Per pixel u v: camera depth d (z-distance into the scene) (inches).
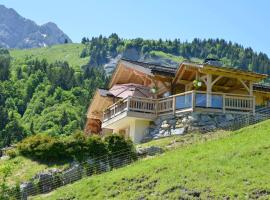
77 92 5600.4
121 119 1590.8
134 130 1546.5
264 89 1866.4
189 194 852.0
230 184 850.8
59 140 1283.2
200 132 1373.0
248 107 1469.0
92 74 6565.0
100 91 1819.6
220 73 1488.7
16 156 1333.7
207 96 1449.3
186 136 1349.7
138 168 1037.2
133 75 1879.9
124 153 1245.1
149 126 1547.7
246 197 804.6
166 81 1648.6
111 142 1263.5
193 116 1421.0
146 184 934.4
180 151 1119.6
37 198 1074.1
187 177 913.5
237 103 1462.8
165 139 1384.1
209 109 1438.2
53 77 5797.2
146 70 1656.0
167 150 1251.2
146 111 1544.0
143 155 1251.2
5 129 4116.6
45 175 1181.1
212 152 1032.8
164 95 1680.6
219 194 824.9
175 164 992.9
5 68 5969.5
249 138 1089.4
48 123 4419.3
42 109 5064.0
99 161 1234.0
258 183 836.0
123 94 1727.4
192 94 1438.2
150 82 1754.4
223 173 900.0
